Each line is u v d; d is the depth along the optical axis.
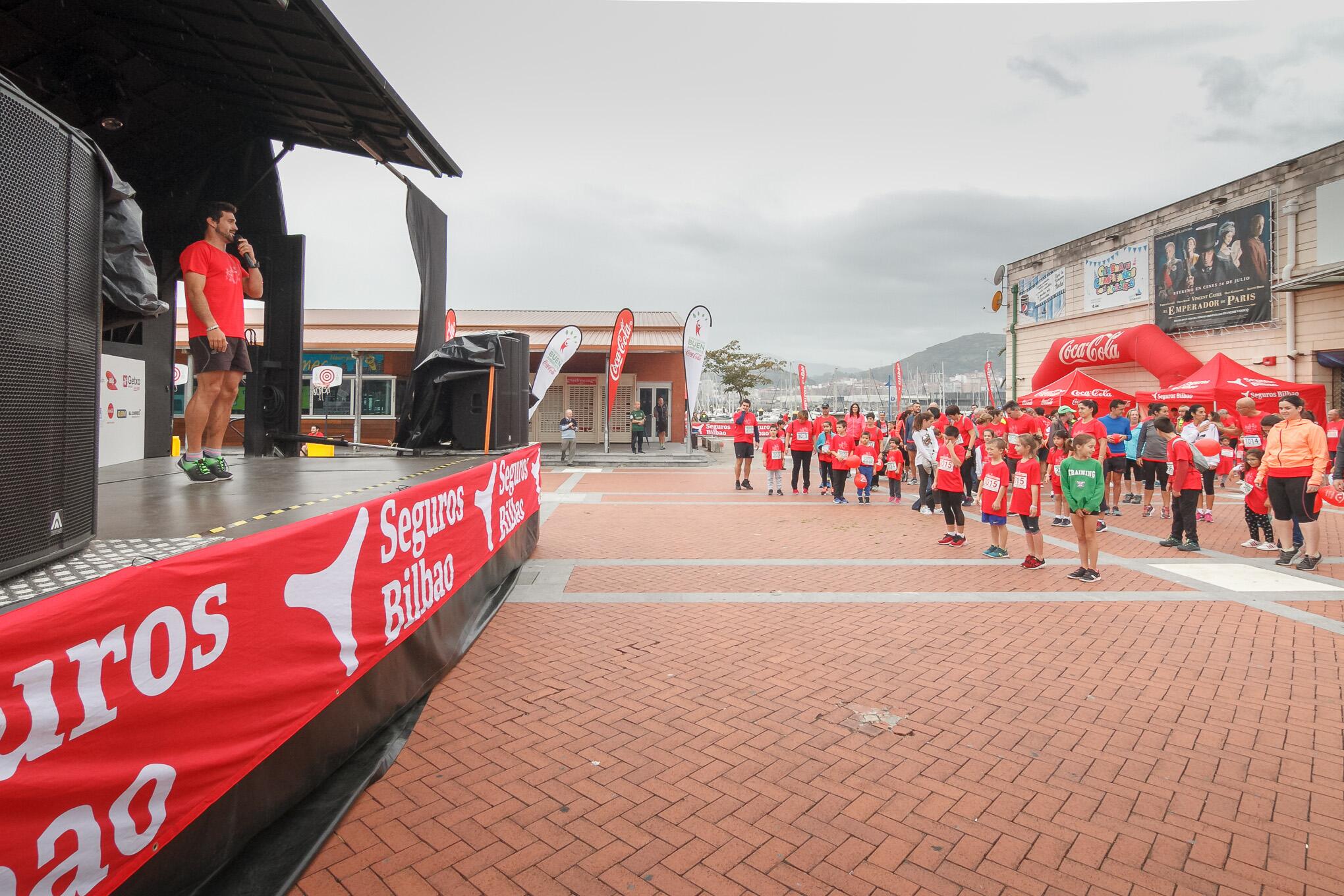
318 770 2.65
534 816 2.70
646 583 6.52
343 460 6.21
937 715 3.65
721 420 41.00
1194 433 10.49
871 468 12.90
